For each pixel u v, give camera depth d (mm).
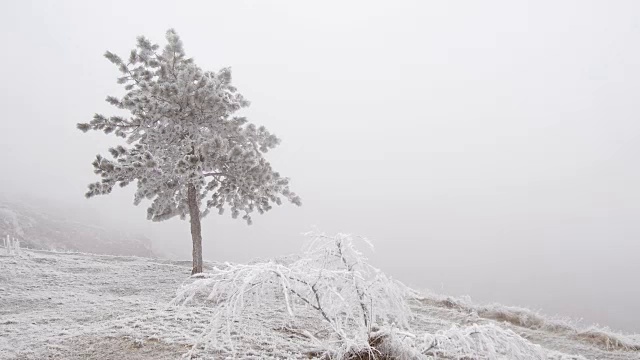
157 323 8805
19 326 9922
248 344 7383
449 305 14641
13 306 12578
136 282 17109
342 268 6770
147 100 16219
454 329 6055
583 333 11672
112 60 17125
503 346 6676
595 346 10727
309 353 7141
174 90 16734
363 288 6363
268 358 6645
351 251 6648
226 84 19203
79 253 24891
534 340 11180
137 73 17688
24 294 13945
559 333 11922
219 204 19594
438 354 7266
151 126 17062
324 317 6531
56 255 22531
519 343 6020
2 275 16281
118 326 8633
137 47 17516
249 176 17750
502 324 12523
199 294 13117
